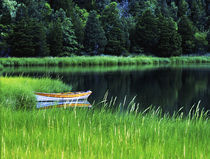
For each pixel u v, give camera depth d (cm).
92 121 600
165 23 7288
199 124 576
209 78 2688
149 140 419
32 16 6631
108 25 7131
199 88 1962
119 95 1606
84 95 1372
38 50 5688
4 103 858
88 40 6662
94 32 6625
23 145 389
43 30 5831
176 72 3394
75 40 6544
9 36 5622
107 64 5056
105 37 6756
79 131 447
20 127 506
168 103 1348
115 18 7288
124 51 7106
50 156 339
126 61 5341
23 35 5453
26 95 994
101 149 374
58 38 5988
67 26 6406
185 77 2783
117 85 2108
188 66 4728
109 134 468
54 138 424
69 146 391
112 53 7031
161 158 349
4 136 430
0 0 6581
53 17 6831
